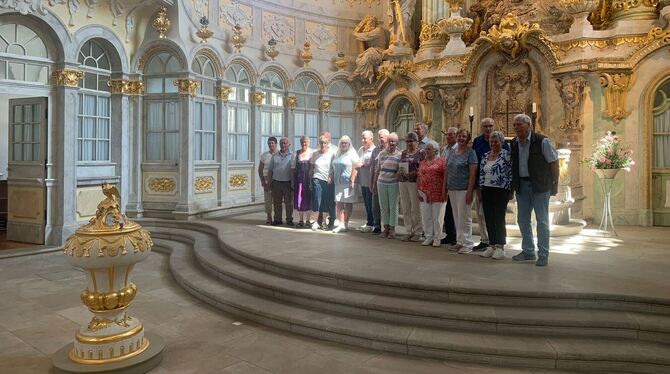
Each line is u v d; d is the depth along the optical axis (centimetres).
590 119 1017
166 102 1048
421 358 437
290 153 945
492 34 1102
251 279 595
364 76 1347
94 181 972
